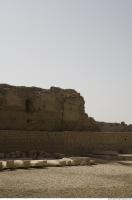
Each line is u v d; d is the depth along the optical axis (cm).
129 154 3644
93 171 2369
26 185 1723
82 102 3966
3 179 1867
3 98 3266
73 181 1909
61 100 3741
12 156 2902
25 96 3450
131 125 4966
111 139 3716
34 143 3194
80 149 3475
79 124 3869
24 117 3394
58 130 3641
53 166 2508
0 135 3003
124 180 2034
